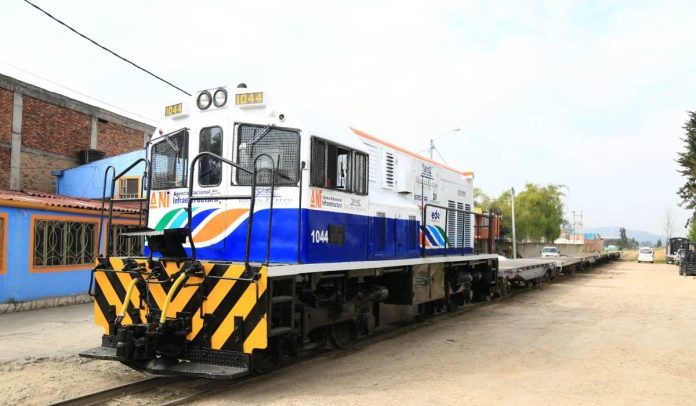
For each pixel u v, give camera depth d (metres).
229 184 7.03
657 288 21.30
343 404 5.72
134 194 17.38
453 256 12.18
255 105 7.04
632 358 8.14
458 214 13.44
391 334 10.12
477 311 13.71
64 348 8.45
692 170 43.03
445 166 12.98
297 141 6.91
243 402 5.78
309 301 7.39
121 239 15.16
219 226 7.12
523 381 6.74
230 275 5.99
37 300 12.62
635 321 12.03
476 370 7.32
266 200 6.96
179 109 7.45
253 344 5.80
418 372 7.18
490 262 15.08
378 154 9.75
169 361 6.01
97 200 16.52
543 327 11.08
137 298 6.58
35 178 18.73
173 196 7.47
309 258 6.87
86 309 12.66
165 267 6.39
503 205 58.12
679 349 8.84
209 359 5.99
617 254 64.00
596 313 13.42
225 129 7.12
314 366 7.48
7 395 5.99
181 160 7.45
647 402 5.92
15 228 12.21
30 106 18.58
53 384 6.46
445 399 5.94
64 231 13.52
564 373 7.18
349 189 7.96
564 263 25.80
